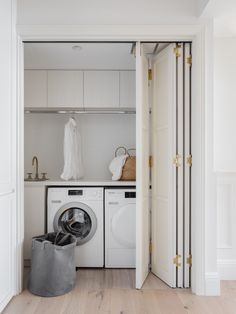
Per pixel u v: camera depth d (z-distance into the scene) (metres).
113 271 2.81
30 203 2.90
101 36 2.29
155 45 2.52
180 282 2.41
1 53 2.02
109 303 2.15
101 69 3.35
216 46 2.68
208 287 2.28
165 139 2.51
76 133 3.31
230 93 2.69
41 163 3.60
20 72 2.31
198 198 2.28
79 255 2.86
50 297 2.24
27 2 2.25
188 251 2.41
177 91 2.41
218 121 2.69
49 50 2.79
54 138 3.62
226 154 2.68
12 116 2.22
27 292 2.33
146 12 2.27
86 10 2.26
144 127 2.52
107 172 3.62
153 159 2.71
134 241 2.86
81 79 3.35
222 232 2.64
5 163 2.09
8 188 2.14
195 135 2.31
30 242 2.89
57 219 2.87
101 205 2.88
